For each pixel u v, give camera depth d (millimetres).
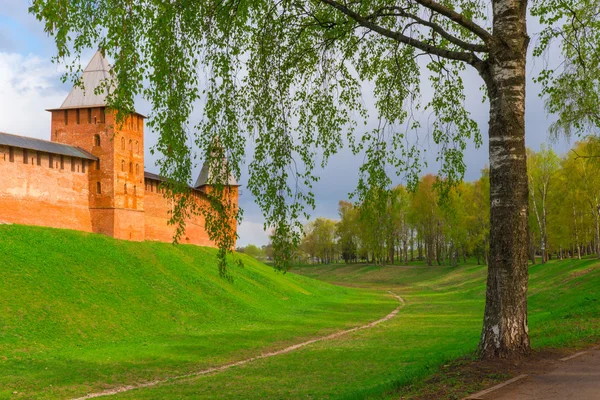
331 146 12328
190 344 28078
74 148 46156
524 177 9680
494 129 9797
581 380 7957
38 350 24125
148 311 34406
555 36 13094
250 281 53719
